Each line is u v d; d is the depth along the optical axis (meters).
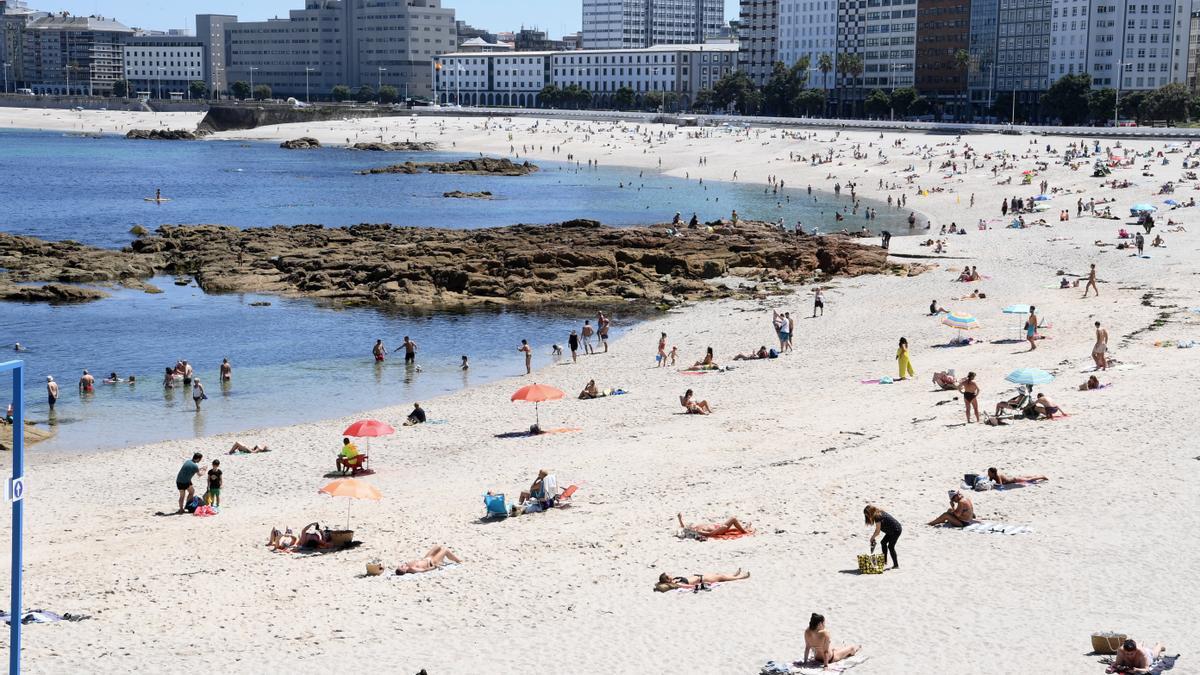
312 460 53.41
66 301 97.75
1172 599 31.80
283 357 78.19
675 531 40.19
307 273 106.56
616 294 100.12
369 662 30.33
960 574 34.56
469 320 90.81
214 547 40.78
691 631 31.58
